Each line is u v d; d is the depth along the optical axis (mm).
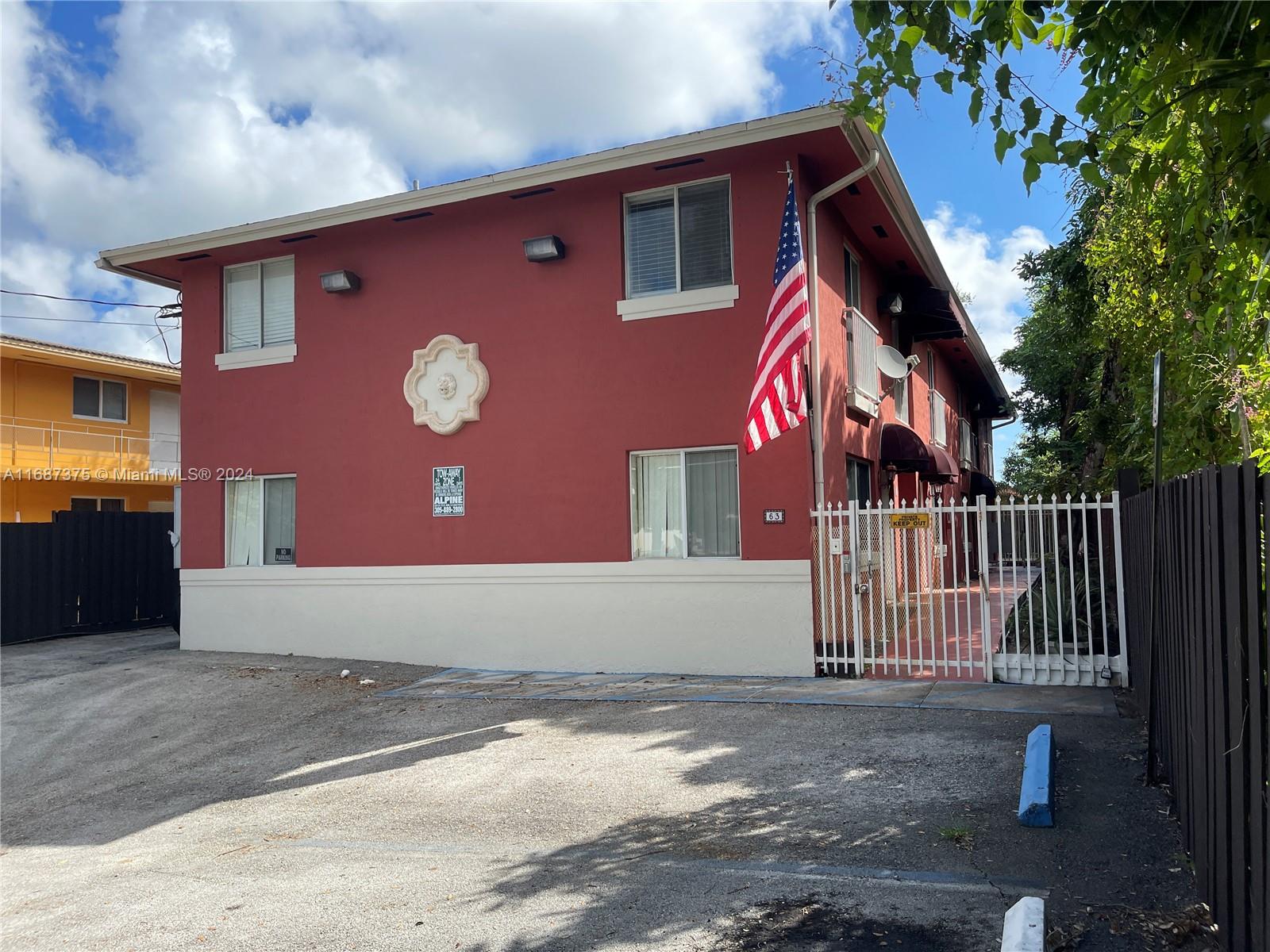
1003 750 7082
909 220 13016
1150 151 4305
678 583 11125
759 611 10703
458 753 8430
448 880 5539
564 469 11836
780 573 10609
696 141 10586
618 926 4688
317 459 13430
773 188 10883
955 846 5348
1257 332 4906
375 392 13078
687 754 7738
